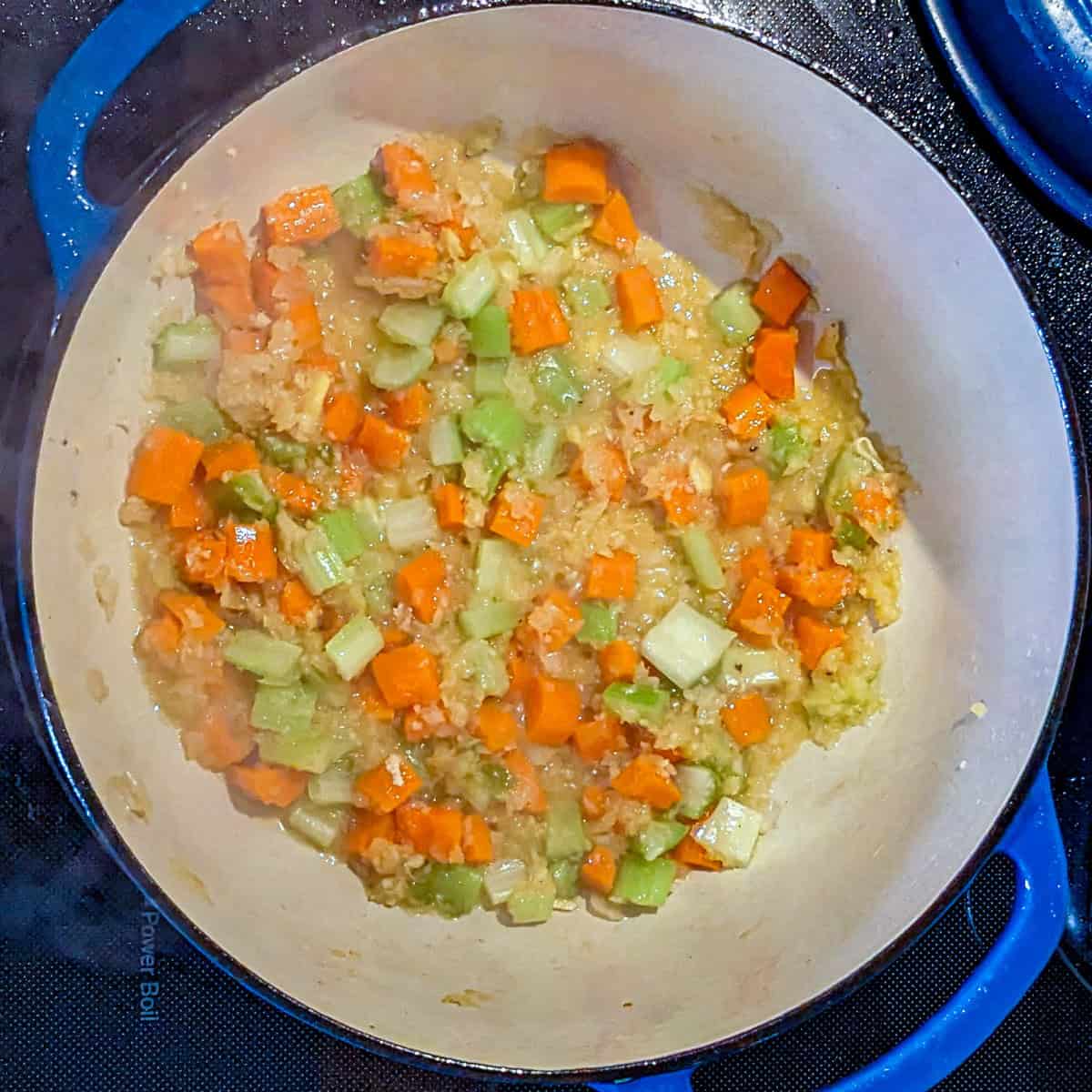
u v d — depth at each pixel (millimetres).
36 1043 557
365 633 556
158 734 548
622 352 574
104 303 512
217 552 550
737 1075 571
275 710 554
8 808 561
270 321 553
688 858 577
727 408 578
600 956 568
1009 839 557
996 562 544
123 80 549
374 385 563
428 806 564
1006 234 575
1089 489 514
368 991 533
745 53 507
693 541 572
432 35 510
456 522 561
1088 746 578
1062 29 551
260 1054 563
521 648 566
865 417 582
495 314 562
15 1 554
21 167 554
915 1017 574
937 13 565
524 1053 519
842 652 578
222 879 539
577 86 541
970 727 543
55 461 505
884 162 521
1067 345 575
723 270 581
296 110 522
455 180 560
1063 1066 577
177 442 543
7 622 557
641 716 565
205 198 530
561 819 571
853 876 555
